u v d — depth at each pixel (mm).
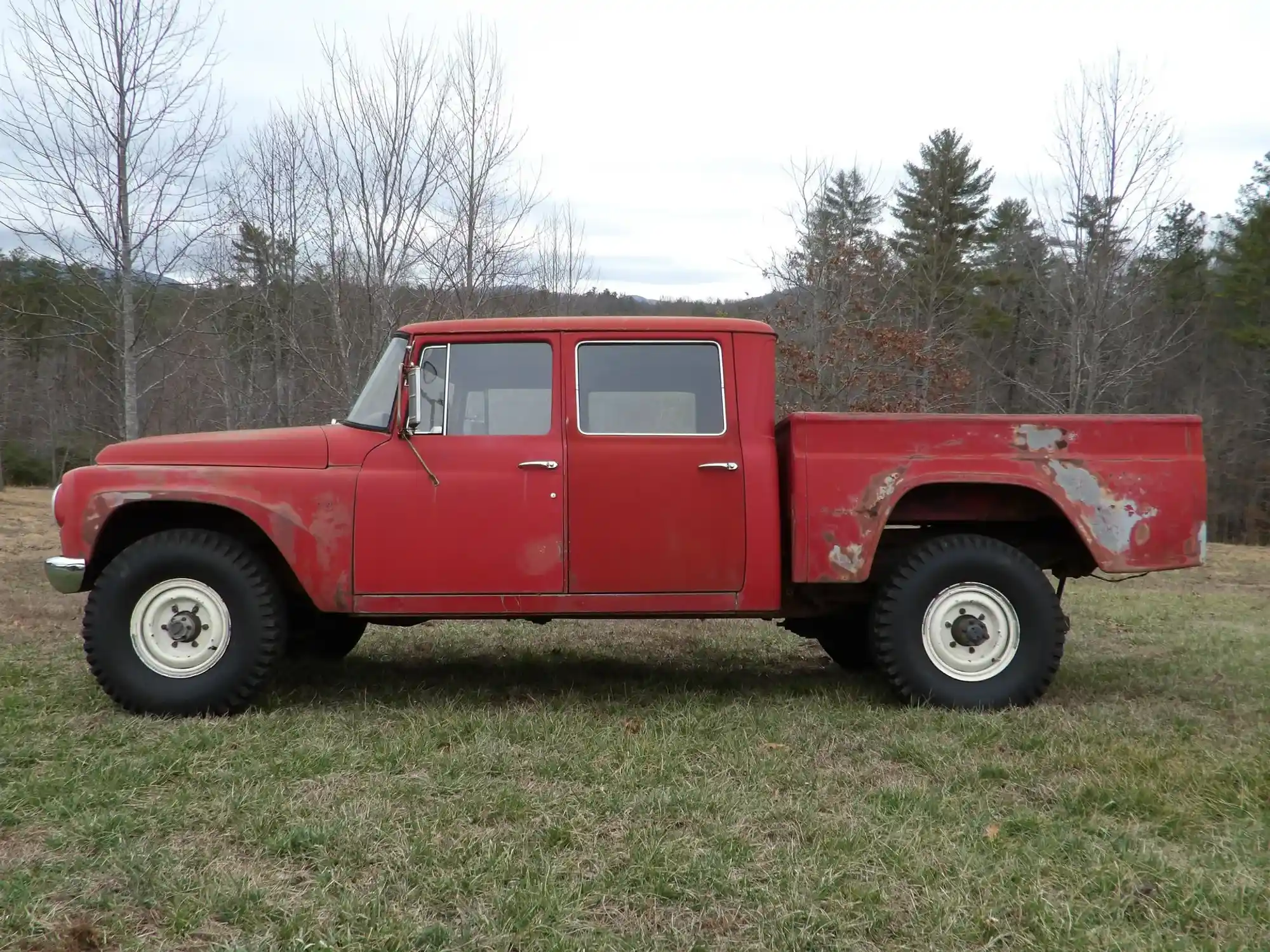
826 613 5242
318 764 3957
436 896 2885
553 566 4816
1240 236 33594
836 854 3172
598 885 2959
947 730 4543
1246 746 4297
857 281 17312
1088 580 12094
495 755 4074
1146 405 33250
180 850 3178
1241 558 17000
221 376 14898
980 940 2705
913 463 4844
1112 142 16312
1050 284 19406
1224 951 2625
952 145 35125
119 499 4715
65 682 5301
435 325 4996
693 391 4957
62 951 2592
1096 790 3688
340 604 4773
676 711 4879
